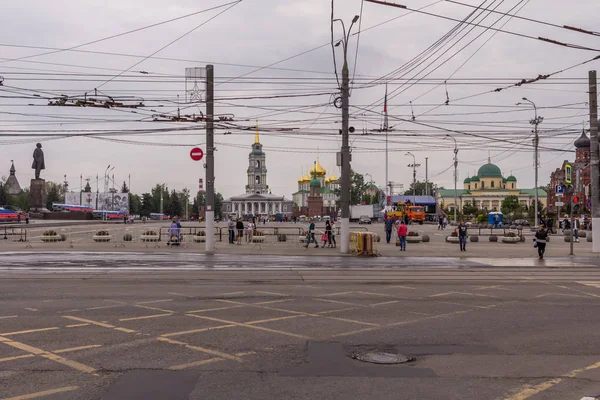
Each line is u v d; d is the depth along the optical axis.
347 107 27.19
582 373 6.83
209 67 26.91
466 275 17.09
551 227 51.31
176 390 6.02
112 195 119.75
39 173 84.38
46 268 18.89
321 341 8.31
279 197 180.50
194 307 11.01
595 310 11.01
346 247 27.38
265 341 8.27
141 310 10.65
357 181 138.12
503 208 110.00
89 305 11.17
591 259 24.41
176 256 25.17
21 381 6.30
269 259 23.66
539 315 10.45
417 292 13.31
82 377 6.46
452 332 8.99
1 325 9.23
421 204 90.25
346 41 25.30
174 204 152.00
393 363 7.21
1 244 33.19
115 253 27.08
